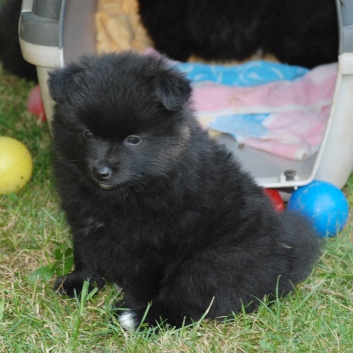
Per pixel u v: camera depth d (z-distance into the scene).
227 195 3.75
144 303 3.81
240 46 6.92
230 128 5.70
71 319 3.62
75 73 3.42
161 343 3.48
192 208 3.57
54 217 4.73
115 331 3.57
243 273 3.69
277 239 3.81
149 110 3.32
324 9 6.69
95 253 3.77
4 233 4.52
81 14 5.41
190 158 3.54
